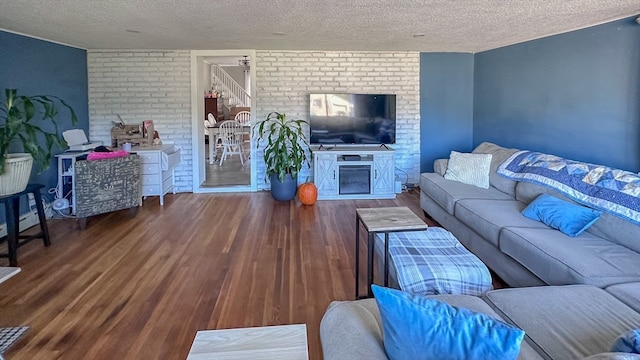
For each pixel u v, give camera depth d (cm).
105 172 454
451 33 450
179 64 599
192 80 604
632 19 345
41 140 480
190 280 313
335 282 309
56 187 504
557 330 159
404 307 120
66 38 485
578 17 360
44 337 236
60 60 523
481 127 612
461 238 378
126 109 603
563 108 433
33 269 332
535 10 337
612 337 154
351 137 608
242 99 1265
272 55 605
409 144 638
